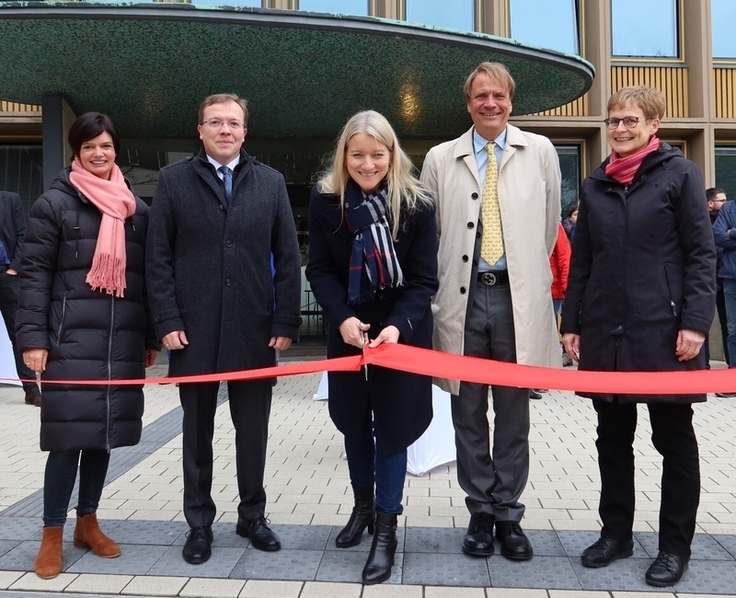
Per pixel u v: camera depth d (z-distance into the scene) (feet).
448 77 26.58
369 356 8.89
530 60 24.73
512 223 10.21
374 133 9.27
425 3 34.27
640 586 9.13
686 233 9.09
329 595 8.91
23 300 9.66
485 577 9.41
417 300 9.57
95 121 10.07
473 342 10.48
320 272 10.11
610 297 9.43
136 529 11.31
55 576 9.48
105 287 9.80
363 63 24.97
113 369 9.88
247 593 8.97
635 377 8.87
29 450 16.87
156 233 10.03
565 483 13.89
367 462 10.58
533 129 35.06
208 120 10.06
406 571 9.61
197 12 21.04
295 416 20.49
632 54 35.83
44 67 25.03
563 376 8.95
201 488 10.30
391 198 9.55
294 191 36.86
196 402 10.11
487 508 10.41
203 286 10.03
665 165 9.30
